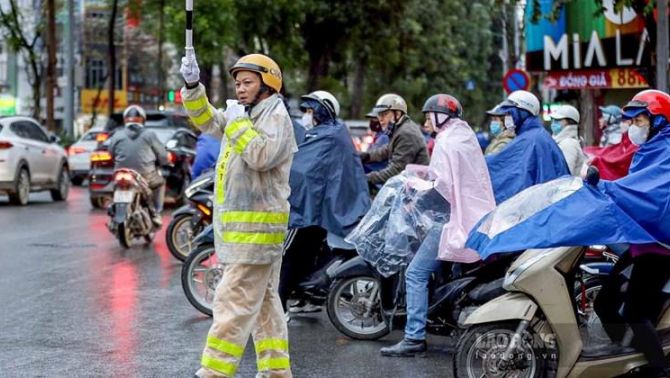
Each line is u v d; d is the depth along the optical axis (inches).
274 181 390.3
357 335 540.4
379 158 688.4
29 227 1053.8
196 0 1804.9
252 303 390.0
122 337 537.0
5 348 508.1
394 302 511.8
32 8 2822.3
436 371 473.7
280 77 391.5
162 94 3161.9
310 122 594.9
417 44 2394.2
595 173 394.6
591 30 1371.8
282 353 406.9
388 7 2135.8
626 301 408.5
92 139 1825.8
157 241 941.2
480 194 473.7
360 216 534.9
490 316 409.7
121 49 3946.9
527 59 1515.7
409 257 494.6
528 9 1348.4
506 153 497.4
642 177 393.4
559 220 391.5
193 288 593.9
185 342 526.9
